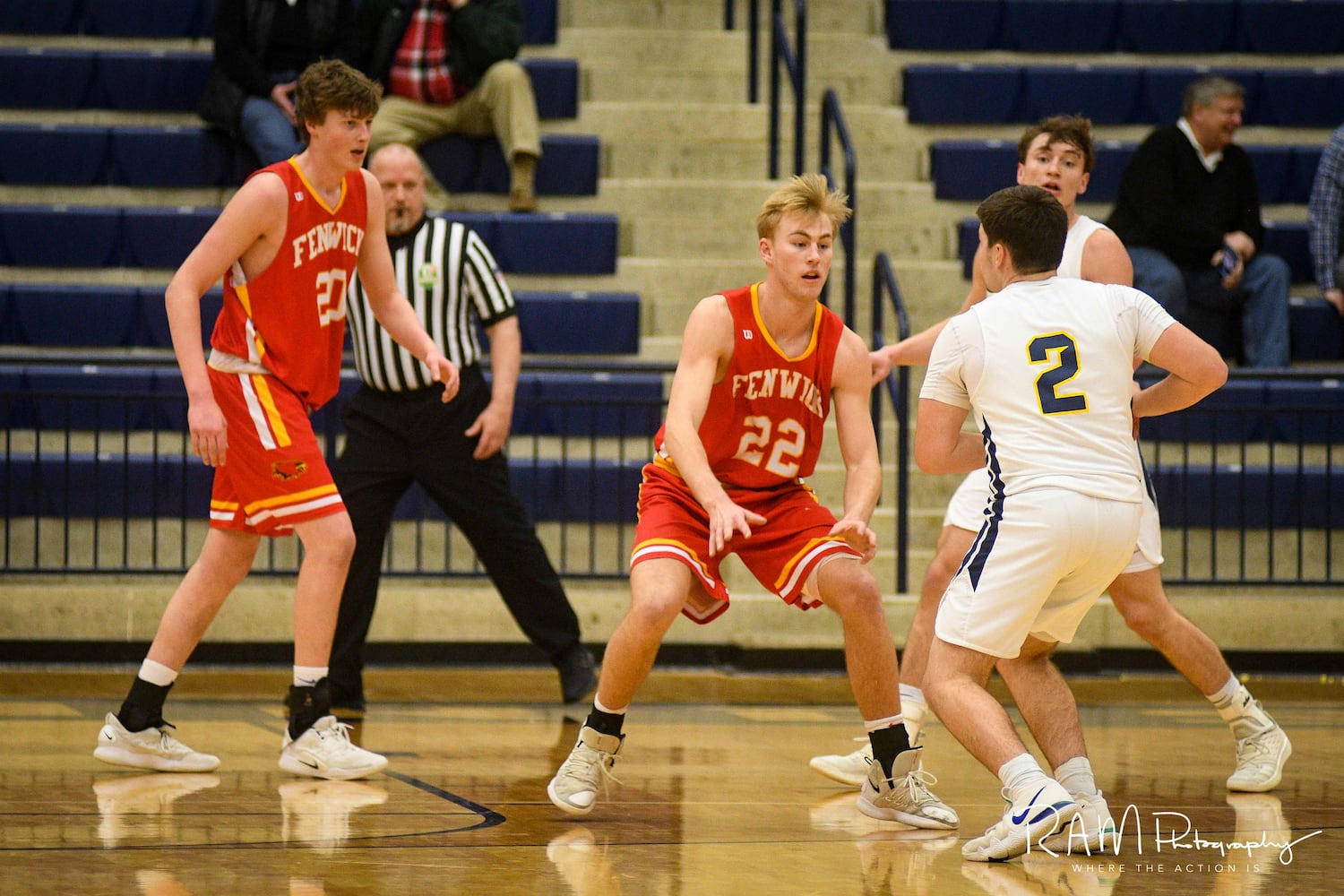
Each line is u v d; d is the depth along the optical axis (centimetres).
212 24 2847
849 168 2267
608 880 862
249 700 1748
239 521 1252
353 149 1212
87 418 2283
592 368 2152
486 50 2584
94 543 2106
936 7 2916
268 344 1221
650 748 1437
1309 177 2764
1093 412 970
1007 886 866
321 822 1029
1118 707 1822
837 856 948
